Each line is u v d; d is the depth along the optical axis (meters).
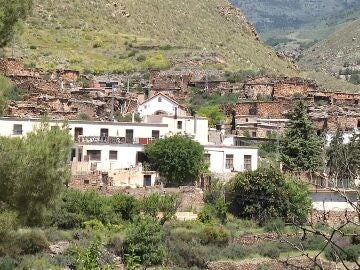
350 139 74.56
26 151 28.14
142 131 73.69
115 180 67.56
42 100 90.06
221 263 56.53
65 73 113.12
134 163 70.31
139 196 65.31
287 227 58.66
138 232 55.16
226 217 63.88
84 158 69.25
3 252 30.28
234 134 91.69
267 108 100.81
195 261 56.66
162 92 107.06
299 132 76.88
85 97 97.12
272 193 62.72
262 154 81.19
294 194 61.16
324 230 54.31
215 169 72.31
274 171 64.56
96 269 24.00
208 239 59.19
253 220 63.53
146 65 136.25
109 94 99.94
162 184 68.12
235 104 101.81
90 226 59.12
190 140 70.56
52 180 28.44
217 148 72.69
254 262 56.28
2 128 68.25
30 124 68.94
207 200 65.88
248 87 113.88
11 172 27.72
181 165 68.56
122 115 91.12
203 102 109.75
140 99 103.75
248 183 64.50
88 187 65.44
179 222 61.47
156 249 55.16
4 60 103.81
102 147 69.94
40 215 28.78
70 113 87.25
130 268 26.00
